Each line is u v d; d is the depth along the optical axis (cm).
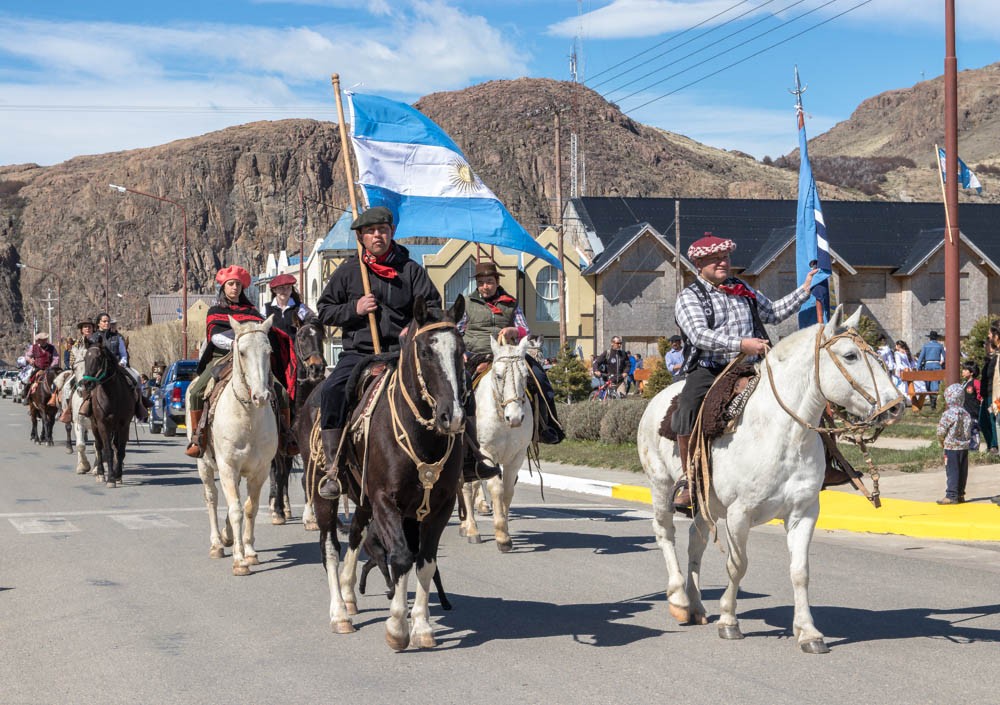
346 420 827
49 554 1187
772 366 746
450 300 5931
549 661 737
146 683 695
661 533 871
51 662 748
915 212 6147
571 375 3881
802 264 1947
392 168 1334
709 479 769
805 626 754
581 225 6216
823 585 1002
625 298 5859
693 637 801
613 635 810
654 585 1012
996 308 5888
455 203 1375
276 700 656
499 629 832
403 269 873
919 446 2120
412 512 758
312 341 1372
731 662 729
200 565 1123
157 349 7612
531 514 1551
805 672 700
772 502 743
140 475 2106
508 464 1220
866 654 745
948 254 1688
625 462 2095
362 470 781
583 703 640
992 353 1573
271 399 1122
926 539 1302
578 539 1302
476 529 1283
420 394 718
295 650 775
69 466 2330
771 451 735
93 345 1880
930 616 865
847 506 1469
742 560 775
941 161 1700
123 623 862
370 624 853
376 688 678
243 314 1260
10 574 1072
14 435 3528
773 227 6022
